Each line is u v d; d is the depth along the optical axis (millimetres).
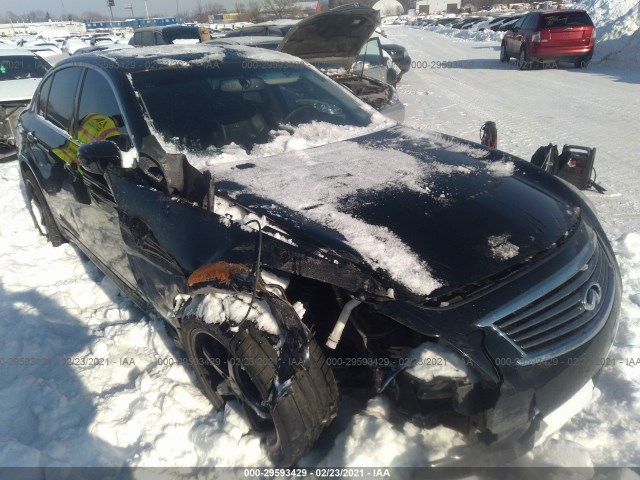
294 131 3295
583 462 2188
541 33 14758
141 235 2705
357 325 2133
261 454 2324
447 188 2529
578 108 9430
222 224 2314
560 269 2146
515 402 1918
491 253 2129
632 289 3465
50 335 3322
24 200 6074
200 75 3414
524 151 6660
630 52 15016
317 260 2049
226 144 3051
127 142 2982
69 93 3857
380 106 5391
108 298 3840
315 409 2055
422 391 1933
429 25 47969
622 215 4711
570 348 2064
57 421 2621
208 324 2180
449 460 2074
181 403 2666
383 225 2217
